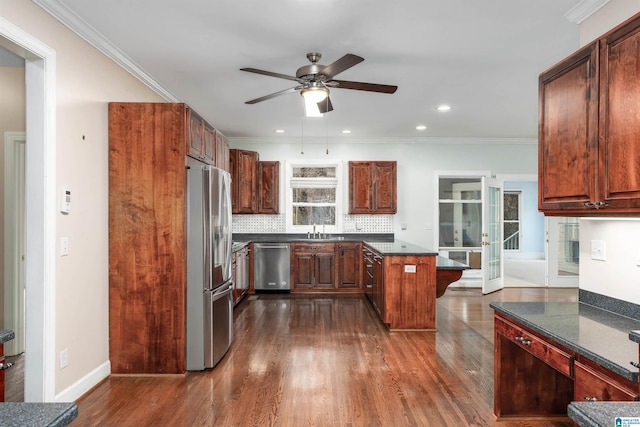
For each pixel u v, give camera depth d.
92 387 2.91
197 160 3.61
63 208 2.57
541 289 6.88
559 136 2.14
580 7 2.47
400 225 6.89
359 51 3.19
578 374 1.68
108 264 3.17
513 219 11.55
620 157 1.72
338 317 4.91
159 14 2.60
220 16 2.62
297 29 2.81
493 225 6.73
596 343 1.66
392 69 3.59
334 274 6.40
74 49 2.71
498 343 2.46
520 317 2.11
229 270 3.72
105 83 3.13
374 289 5.08
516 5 2.49
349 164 6.63
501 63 3.46
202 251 3.25
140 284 3.18
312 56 3.24
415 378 3.07
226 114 5.21
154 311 3.18
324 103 3.45
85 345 2.85
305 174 6.97
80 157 2.79
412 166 6.90
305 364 3.37
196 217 3.26
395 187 6.64
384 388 2.90
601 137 1.82
